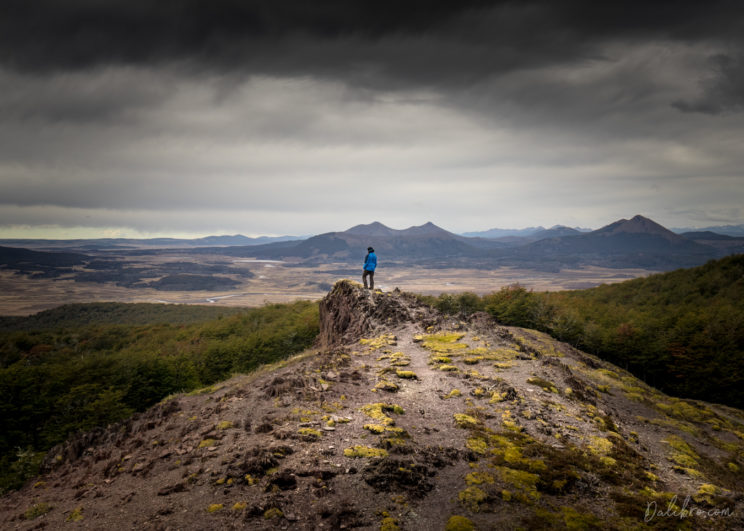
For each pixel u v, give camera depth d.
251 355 53.16
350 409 11.51
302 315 66.81
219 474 8.11
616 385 20.05
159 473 9.04
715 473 10.38
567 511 7.02
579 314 50.88
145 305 175.62
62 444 13.70
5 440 30.81
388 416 10.91
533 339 29.69
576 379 15.89
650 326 46.38
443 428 10.44
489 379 14.19
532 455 9.02
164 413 15.32
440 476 8.02
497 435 9.98
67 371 41.09
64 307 170.12
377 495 7.23
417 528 6.40
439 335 20.78
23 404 33.97
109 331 90.00
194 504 7.20
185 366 47.84
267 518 6.48
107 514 7.59
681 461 10.70
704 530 6.98
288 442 9.20
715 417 16.94
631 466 9.24
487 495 7.28
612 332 43.69
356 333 25.31
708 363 38.16
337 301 32.06
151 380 43.47
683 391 39.31
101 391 37.62
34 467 13.45
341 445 9.07
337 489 7.37
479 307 59.03
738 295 54.22
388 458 8.19
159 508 7.30
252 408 12.08
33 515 8.48
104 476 9.91
